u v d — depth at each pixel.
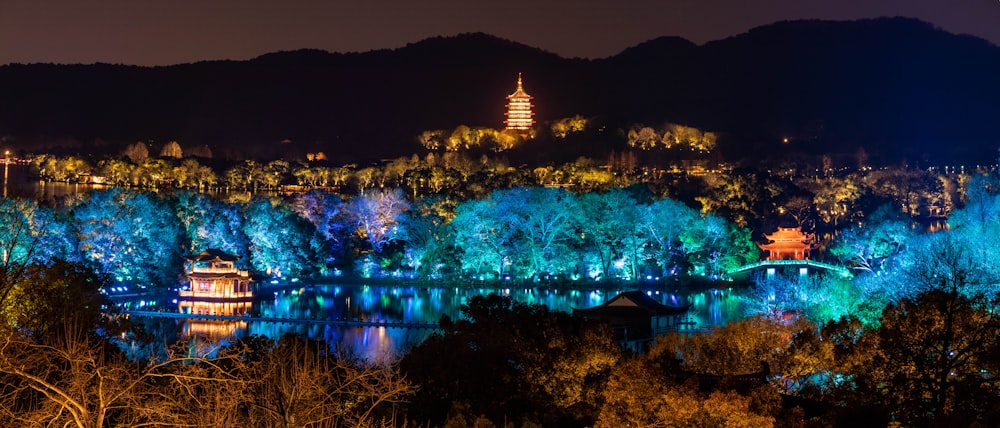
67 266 92.69
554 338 88.50
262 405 46.22
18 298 79.06
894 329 75.25
